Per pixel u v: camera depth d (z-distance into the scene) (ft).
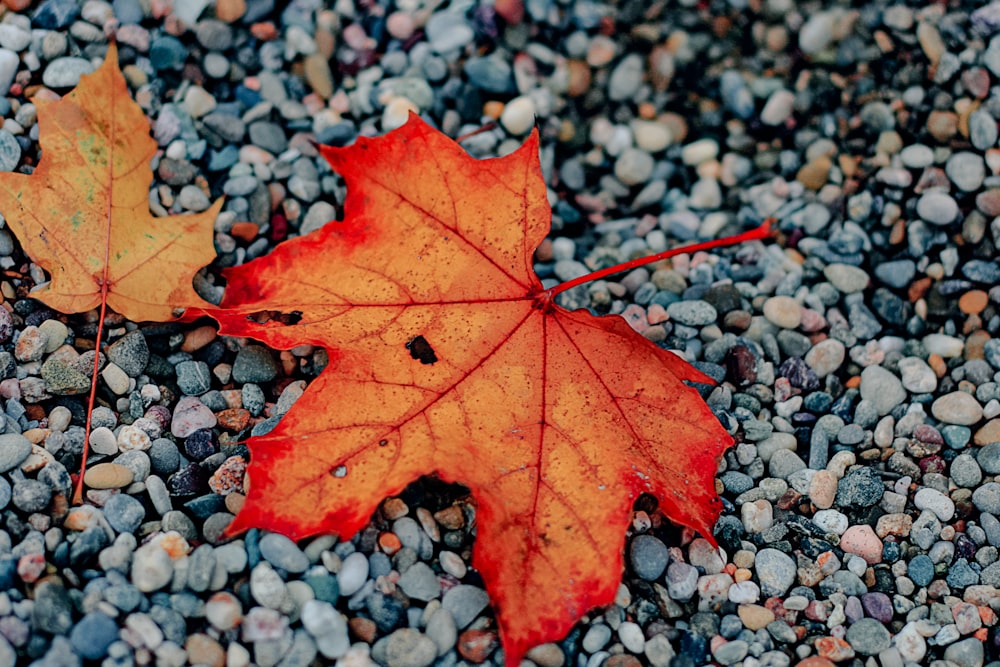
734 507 1.45
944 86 1.61
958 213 1.57
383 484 1.34
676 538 1.42
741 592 1.40
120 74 1.47
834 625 1.39
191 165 1.55
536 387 1.39
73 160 1.44
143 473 1.40
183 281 1.46
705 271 1.57
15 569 1.33
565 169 1.64
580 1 1.67
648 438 1.38
